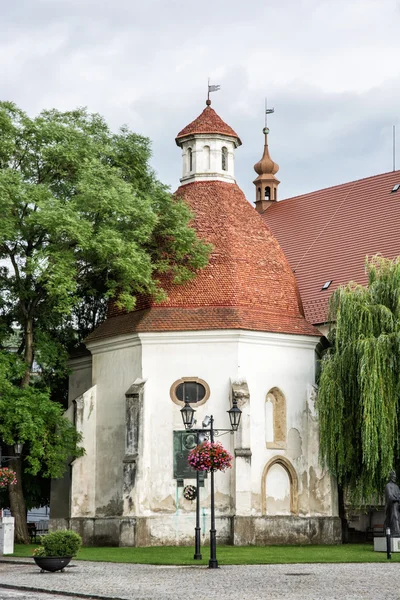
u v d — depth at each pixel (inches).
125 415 1747.0
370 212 2295.8
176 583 1011.9
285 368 1779.0
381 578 1031.0
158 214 1811.0
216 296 1765.5
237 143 2038.6
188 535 1669.5
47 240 1739.7
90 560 1349.7
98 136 1847.9
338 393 1669.5
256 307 1777.8
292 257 2345.0
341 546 1632.6
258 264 1833.2
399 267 1701.5
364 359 1604.3
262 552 1455.5
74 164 1738.4
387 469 1582.2
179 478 1691.7
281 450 1743.4
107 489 1764.3
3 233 1603.1
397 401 1609.3
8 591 979.3
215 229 1846.7
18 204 1653.5
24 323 1834.4
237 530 1628.9
